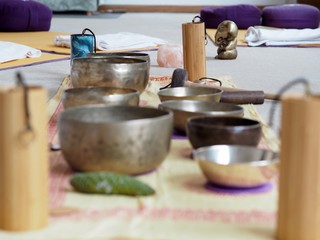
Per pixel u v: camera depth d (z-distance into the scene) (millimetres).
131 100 1571
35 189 971
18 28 5301
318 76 3186
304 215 940
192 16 8047
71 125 1194
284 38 4617
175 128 1566
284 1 8969
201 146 1355
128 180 1139
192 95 1822
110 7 8969
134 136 1176
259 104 2049
